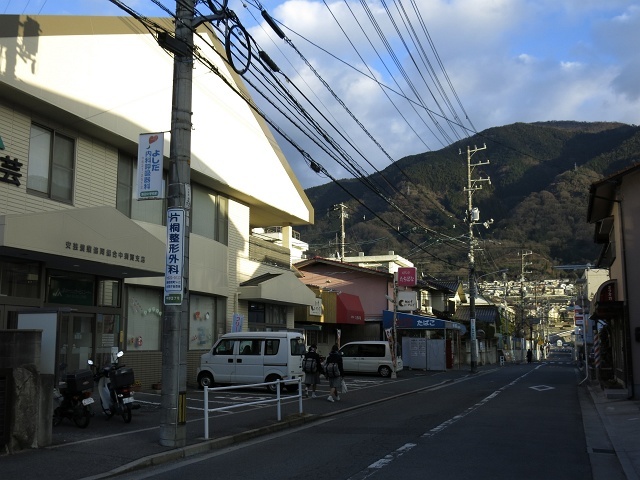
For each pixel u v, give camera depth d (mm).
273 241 33531
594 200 21469
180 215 10594
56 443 10086
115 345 17594
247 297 25156
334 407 17109
